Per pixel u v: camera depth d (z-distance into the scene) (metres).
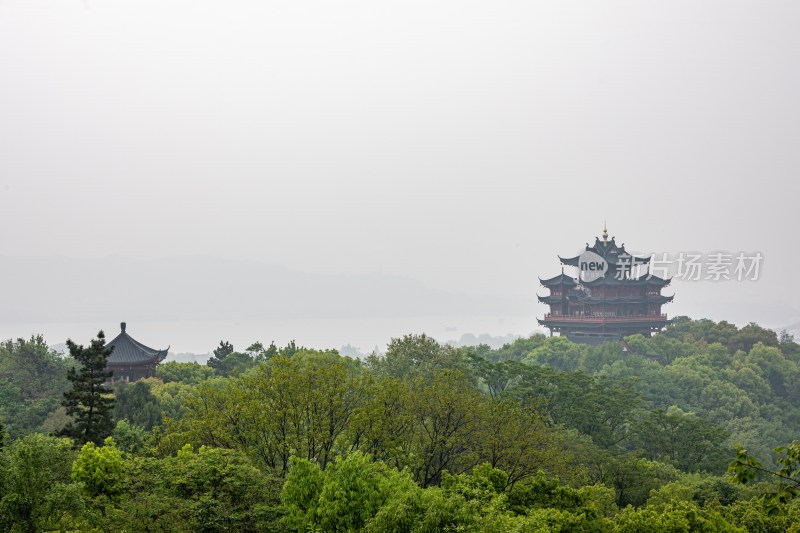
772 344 147.62
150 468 28.38
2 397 70.19
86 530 24.86
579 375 79.56
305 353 74.25
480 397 42.47
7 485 24.98
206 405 37.16
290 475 25.56
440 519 20.81
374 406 36.69
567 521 25.75
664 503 42.19
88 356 47.62
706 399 110.81
